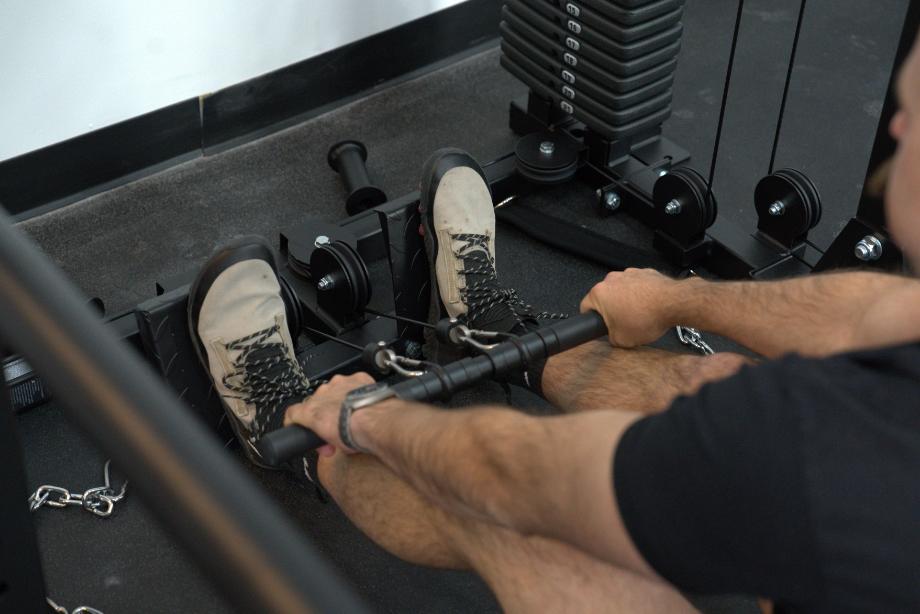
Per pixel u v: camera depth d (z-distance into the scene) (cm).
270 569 41
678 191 224
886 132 185
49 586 176
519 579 119
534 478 85
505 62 258
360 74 285
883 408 71
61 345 51
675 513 73
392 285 224
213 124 265
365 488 137
